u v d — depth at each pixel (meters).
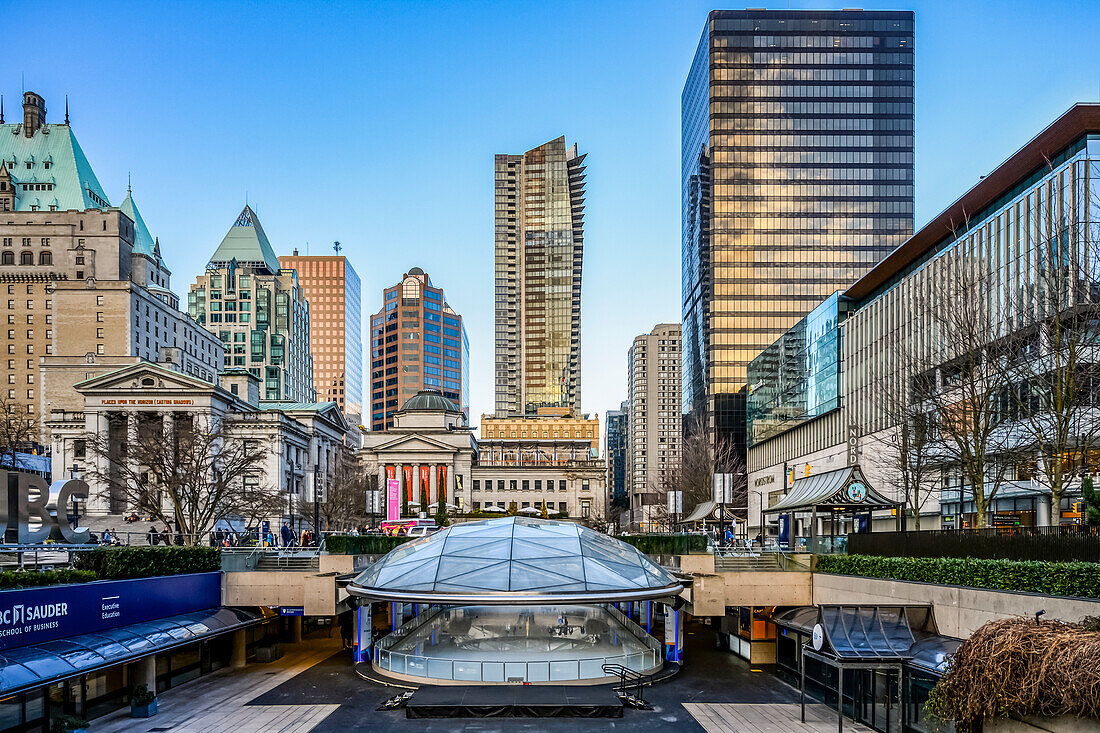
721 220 138.88
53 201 142.25
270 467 105.38
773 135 139.50
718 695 33.41
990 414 36.91
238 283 194.75
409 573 35.12
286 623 48.31
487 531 38.78
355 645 40.59
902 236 136.62
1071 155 55.41
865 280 83.62
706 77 144.25
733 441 135.38
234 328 192.38
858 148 138.62
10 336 132.88
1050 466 35.28
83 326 121.19
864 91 139.50
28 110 147.75
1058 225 45.12
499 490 141.62
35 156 145.38
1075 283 31.89
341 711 30.62
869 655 26.55
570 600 32.75
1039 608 23.69
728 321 137.38
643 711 30.50
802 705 28.89
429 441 136.00
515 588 32.94
